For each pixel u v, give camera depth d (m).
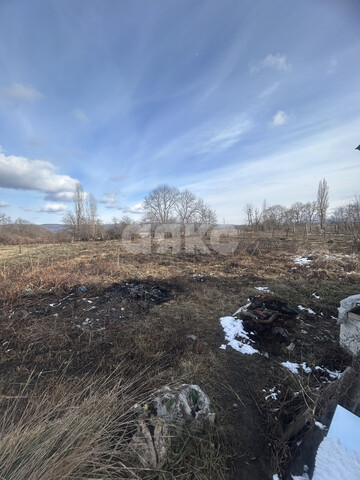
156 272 6.60
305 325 3.28
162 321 3.50
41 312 3.86
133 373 2.32
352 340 2.37
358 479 1.09
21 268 7.10
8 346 2.87
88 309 3.97
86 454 1.30
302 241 13.63
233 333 3.07
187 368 2.37
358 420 1.36
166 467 1.38
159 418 1.50
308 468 1.29
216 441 1.59
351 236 11.16
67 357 2.63
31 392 2.06
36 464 1.27
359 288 4.74
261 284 5.24
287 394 2.01
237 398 2.02
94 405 1.71
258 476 1.42
